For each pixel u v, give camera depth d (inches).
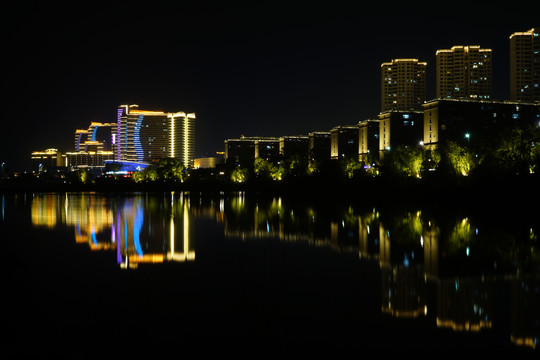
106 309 776.3
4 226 2175.2
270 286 949.2
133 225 2197.3
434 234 1684.3
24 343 613.9
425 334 667.4
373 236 1678.2
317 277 1031.0
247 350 593.0
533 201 2650.1
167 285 961.5
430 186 3700.8
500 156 3398.1
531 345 631.2
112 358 566.3
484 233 1681.8
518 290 902.4
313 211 2861.7
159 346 603.5
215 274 1080.2
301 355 586.2
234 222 2297.0
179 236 1784.0
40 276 1059.9
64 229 2050.9
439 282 971.3
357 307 794.8
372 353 599.2
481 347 624.4
